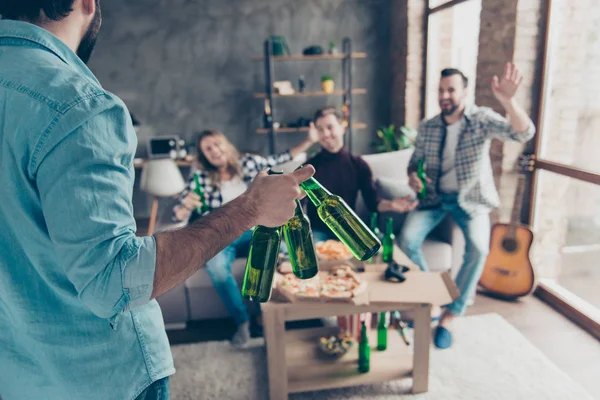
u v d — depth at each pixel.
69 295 0.69
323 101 5.04
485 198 2.55
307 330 2.26
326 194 0.80
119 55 4.75
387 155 3.13
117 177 0.61
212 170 2.68
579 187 3.56
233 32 4.80
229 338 2.51
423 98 4.54
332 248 2.16
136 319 0.80
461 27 3.93
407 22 4.35
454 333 2.42
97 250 0.57
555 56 2.84
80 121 0.59
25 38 0.66
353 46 4.94
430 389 1.98
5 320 0.75
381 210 2.65
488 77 3.08
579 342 2.35
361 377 1.91
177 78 4.86
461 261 2.75
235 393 2.02
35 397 0.77
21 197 0.63
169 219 2.70
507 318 2.60
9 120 0.61
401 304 1.76
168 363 0.85
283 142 5.09
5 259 0.67
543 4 2.75
